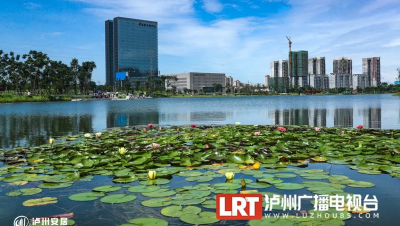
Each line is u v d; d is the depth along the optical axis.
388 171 5.48
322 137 9.31
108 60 195.62
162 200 4.09
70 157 6.62
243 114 24.92
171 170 5.75
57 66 85.12
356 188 4.55
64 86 93.44
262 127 12.58
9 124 17.97
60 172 5.82
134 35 180.50
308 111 27.19
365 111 25.20
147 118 22.14
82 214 3.73
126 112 30.09
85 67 100.56
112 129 13.59
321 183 4.75
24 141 11.05
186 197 4.17
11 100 67.31
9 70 73.44
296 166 6.09
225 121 18.78
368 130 10.72
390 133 9.77
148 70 185.50
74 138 10.76
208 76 178.50
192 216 3.53
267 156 6.62
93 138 10.46
